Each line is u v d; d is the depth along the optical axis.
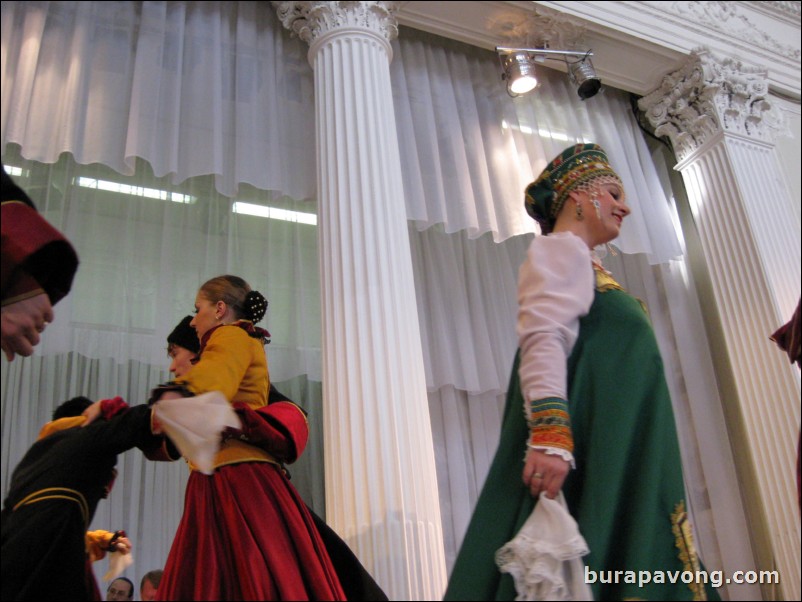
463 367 4.61
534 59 5.21
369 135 4.15
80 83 4.09
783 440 4.74
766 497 4.75
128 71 4.31
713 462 5.04
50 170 4.05
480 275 5.05
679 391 5.25
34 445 1.91
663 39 5.47
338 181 4.02
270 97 4.62
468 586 1.52
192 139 4.27
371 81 4.36
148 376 3.86
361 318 3.59
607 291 1.74
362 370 3.46
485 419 4.63
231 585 1.81
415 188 4.66
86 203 4.12
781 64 6.04
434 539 3.19
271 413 2.10
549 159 5.18
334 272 3.76
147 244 4.18
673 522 1.50
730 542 4.85
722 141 5.45
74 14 4.32
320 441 4.11
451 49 5.43
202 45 4.59
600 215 1.87
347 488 3.22
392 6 4.76
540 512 1.49
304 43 4.92
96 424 1.88
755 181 5.36
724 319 5.20
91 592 1.79
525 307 1.66
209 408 1.78
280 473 2.09
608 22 5.29
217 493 1.96
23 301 1.75
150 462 3.68
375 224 3.87
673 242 5.38
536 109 5.41
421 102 5.05
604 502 1.49
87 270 3.98
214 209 4.42
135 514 3.54
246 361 2.04
